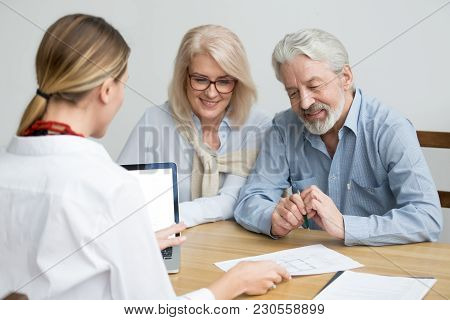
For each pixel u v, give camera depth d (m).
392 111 1.13
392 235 0.93
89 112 0.63
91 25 0.61
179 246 0.87
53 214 0.54
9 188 0.58
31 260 0.58
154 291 0.58
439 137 1.23
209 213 1.10
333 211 0.94
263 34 1.33
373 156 1.11
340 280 0.76
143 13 1.33
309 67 1.02
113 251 0.55
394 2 1.25
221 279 0.70
